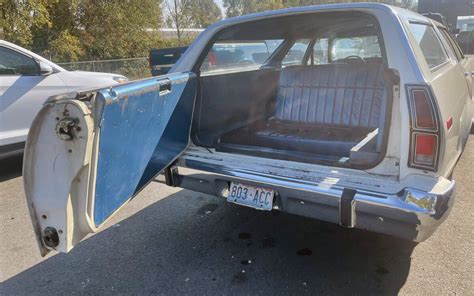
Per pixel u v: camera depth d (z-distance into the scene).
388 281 2.34
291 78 3.46
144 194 3.83
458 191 3.54
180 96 2.61
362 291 2.26
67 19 16.81
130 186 2.23
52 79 4.79
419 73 1.95
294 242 2.85
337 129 3.24
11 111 4.44
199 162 2.58
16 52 4.52
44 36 16.05
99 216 1.99
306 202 2.15
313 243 2.83
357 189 2.01
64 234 1.87
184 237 2.98
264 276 2.45
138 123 2.18
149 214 3.39
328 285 2.33
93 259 2.72
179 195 3.79
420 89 1.91
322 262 2.58
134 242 2.93
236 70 3.53
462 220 3.00
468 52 13.26
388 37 2.11
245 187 2.37
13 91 4.43
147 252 2.78
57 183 1.84
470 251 2.59
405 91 1.95
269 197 2.27
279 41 4.03
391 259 2.56
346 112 3.22
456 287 2.24
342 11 2.40
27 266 2.65
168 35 24.17
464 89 3.28
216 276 2.46
